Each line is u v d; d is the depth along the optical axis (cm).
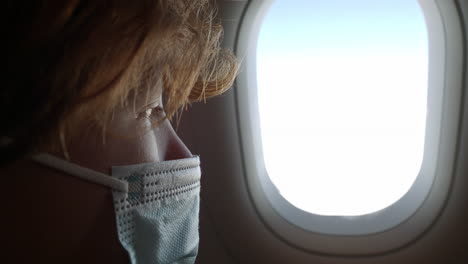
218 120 127
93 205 50
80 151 48
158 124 57
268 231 133
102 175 49
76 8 37
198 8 60
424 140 127
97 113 42
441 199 124
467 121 117
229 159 129
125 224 53
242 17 118
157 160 58
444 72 117
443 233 125
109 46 39
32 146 37
